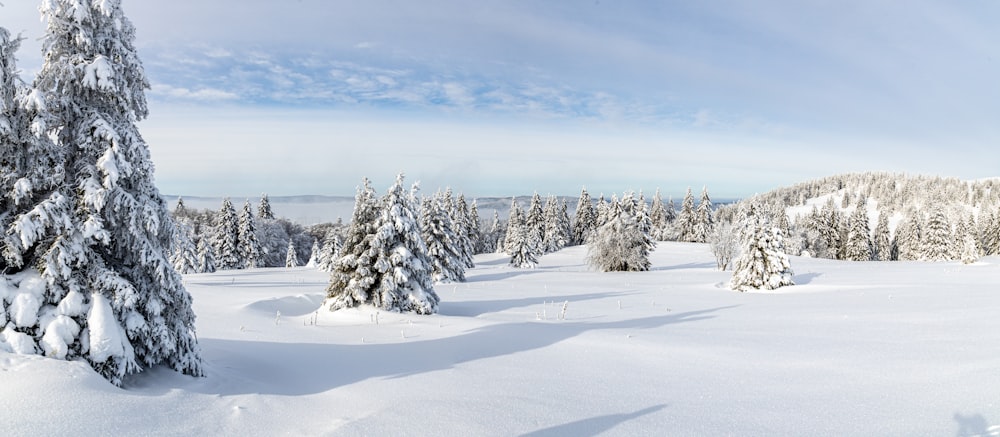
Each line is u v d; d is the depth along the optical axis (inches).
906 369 352.2
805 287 1173.1
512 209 3550.7
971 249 1877.5
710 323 649.0
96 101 329.1
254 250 2657.5
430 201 1670.8
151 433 228.4
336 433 247.9
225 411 270.7
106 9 320.5
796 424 256.8
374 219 796.0
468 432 250.8
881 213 3314.5
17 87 290.8
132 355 295.9
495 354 456.1
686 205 3639.3
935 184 6432.1
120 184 328.2
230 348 473.1
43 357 258.8
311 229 3855.8
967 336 459.2
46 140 301.7
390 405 296.2
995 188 5989.2
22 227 278.1
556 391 329.4
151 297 328.8
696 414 277.9
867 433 238.4
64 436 208.4
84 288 297.9
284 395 315.9
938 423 242.4
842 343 472.7
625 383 350.0
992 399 265.0
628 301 1013.8
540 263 2664.9
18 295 271.9
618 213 2079.2
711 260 2529.5
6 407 217.9
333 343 524.4
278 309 863.7
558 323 649.0
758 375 364.8
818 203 7249.0
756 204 2431.1
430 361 430.3
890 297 868.6
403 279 757.3
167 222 351.3
